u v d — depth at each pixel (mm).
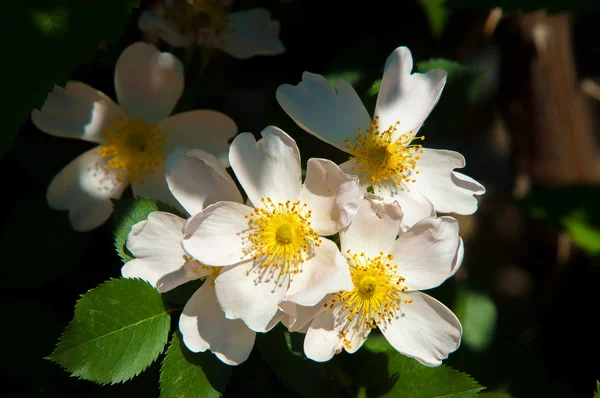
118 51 409
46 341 389
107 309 353
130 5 361
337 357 378
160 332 357
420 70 394
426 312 360
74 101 397
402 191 373
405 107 375
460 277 438
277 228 357
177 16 409
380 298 360
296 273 357
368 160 370
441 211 372
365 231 359
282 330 364
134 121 400
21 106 353
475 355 430
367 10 438
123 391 381
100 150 402
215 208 354
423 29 438
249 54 420
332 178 354
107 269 400
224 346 354
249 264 357
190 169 355
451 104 395
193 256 350
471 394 370
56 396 385
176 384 353
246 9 436
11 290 396
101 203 402
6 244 396
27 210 400
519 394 431
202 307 357
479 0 403
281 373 362
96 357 350
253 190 358
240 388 387
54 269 397
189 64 408
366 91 390
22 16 356
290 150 356
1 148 350
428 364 358
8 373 385
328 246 356
